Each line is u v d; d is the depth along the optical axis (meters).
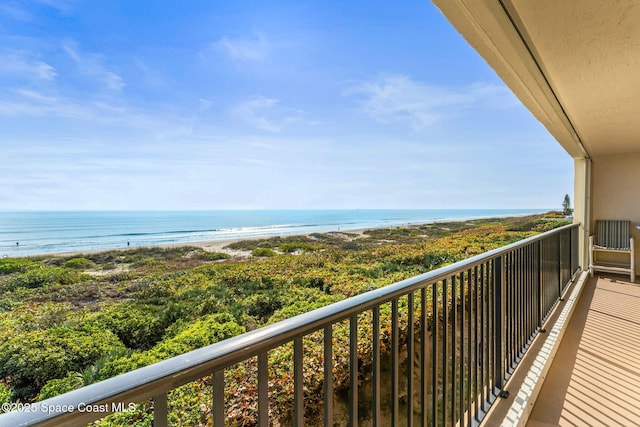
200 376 0.57
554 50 1.92
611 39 1.79
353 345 0.90
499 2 1.44
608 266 5.39
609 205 5.47
